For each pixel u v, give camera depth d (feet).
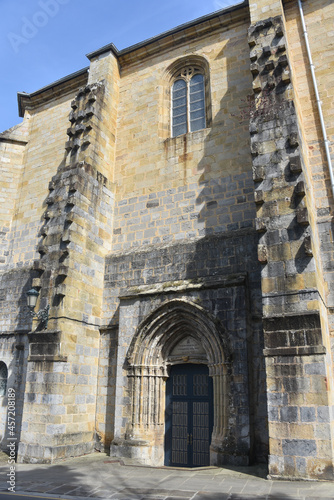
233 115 50.78
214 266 44.78
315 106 46.01
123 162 57.47
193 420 43.52
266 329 34.53
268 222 37.50
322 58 47.60
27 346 56.08
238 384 38.37
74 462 41.09
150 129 57.00
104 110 57.88
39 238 62.90
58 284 46.62
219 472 34.17
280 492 27.17
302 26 49.62
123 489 29.55
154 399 43.93
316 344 32.60
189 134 53.06
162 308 44.45
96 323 49.85
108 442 45.68
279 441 31.86
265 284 35.91
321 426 30.91
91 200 52.16
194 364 45.14
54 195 51.98
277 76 42.96
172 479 32.40
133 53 61.93
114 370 47.83
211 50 55.88
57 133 68.08
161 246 49.39
